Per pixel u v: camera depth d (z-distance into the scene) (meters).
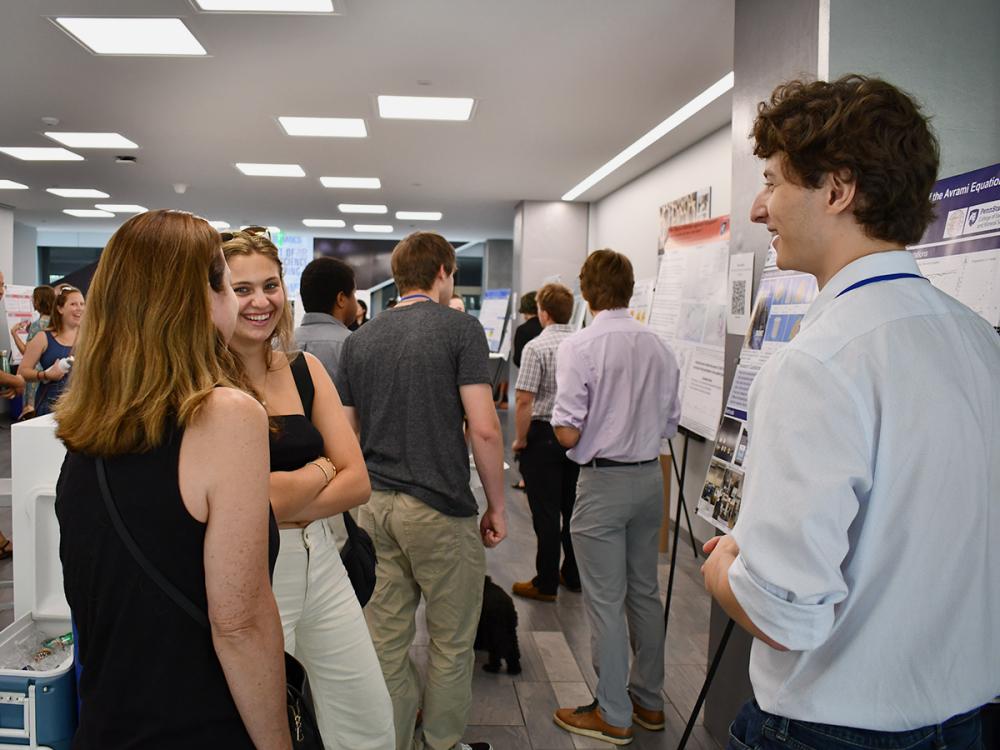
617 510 2.29
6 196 9.16
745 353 2.20
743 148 2.52
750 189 2.44
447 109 4.92
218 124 5.39
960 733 0.86
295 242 11.98
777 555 0.81
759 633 0.84
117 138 5.91
